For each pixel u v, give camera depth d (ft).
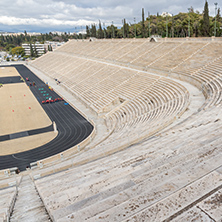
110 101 117.80
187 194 11.49
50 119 114.52
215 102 57.98
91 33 416.87
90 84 156.66
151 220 9.99
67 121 110.22
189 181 13.10
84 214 12.17
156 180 14.80
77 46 305.94
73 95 153.28
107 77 154.81
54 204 17.44
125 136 55.83
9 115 123.54
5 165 72.23
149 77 125.29
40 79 234.99
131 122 80.38
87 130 97.30
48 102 144.36
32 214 18.97
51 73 241.14
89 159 39.93
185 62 124.67
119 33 361.10
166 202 11.05
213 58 113.60
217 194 11.07
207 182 12.30
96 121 105.81
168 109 74.84
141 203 11.64
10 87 198.29
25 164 72.54
